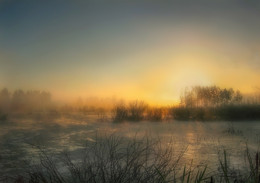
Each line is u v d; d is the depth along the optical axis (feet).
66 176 13.38
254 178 10.50
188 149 19.81
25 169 15.06
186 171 14.23
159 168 12.69
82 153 18.44
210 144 22.31
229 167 14.87
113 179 11.73
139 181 11.74
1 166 15.65
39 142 23.45
